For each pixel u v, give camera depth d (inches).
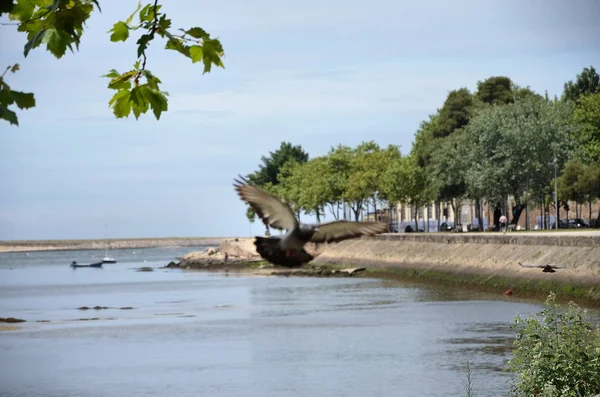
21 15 362.3
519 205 6638.8
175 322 3526.1
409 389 1903.3
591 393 1173.1
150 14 379.9
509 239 4584.2
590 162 6097.4
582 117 5570.9
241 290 5354.3
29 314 4116.6
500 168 6373.0
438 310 3479.3
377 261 6461.6
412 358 2311.8
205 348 2714.1
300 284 5689.0
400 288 4857.3
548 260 3939.5
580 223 7135.8
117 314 3988.7
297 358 2425.0
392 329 2955.2
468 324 2972.4
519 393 1278.3
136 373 2287.2
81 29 361.4
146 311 4094.5
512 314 3193.9
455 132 7687.0
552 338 1270.9
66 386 2143.2
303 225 468.8
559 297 3538.4
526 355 1284.4
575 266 3629.4
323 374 2151.8
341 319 3358.8
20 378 2269.9
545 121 6323.8
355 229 474.6
